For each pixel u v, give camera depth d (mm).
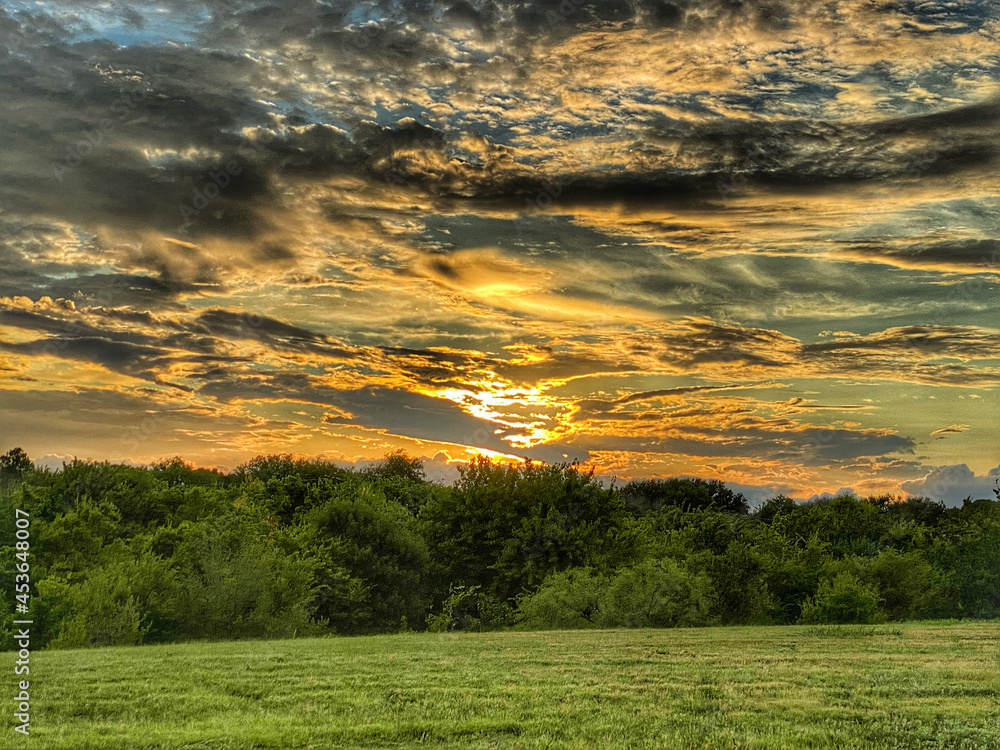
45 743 10000
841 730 10297
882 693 12711
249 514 44844
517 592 47062
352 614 45406
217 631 33000
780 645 19250
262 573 34344
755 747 9523
